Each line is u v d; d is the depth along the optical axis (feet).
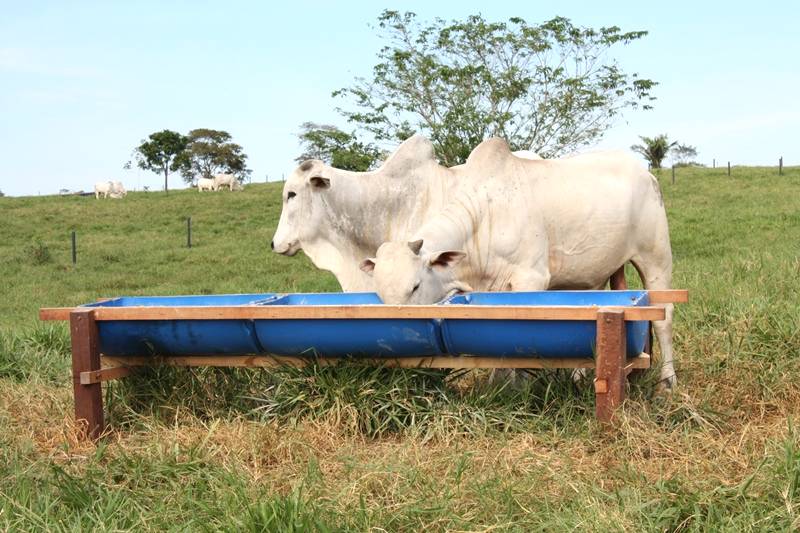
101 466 14.76
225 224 90.43
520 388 16.99
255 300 18.84
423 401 16.17
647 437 14.28
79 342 16.65
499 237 19.89
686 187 90.02
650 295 17.16
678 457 13.89
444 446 14.84
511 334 15.57
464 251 19.58
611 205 20.81
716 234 59.57
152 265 65.77
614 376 14.66
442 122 43.57
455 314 15.48
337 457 14.32
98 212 100.42
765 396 17.12
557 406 16.08
